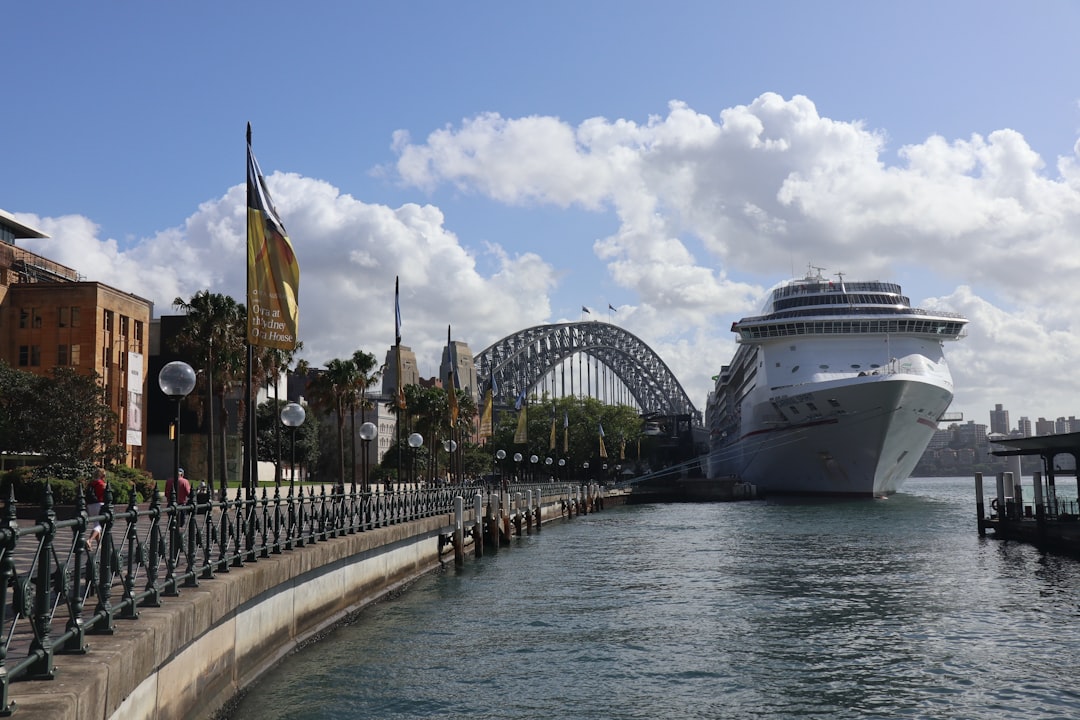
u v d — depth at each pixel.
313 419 127.94
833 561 52.78
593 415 184.50
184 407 102.75
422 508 45.62
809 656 26.98
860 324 113.50
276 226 27.17
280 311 27.00
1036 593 39.12
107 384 93.50
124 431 95.69
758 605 36.19
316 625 26.89
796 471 125.00
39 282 92.69
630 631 30.48
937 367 113.75
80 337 91.31
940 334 114.25
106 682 10.48
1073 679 24.33
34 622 9.79
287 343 27.16
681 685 23.66
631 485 164.50
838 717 21.05
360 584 32.25
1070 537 54.56
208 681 17.36
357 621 30.58
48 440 61.69
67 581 10.80
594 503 122.88
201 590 16.62
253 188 26.70
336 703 20.83
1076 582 42.34
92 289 91.75
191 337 64.62
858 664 25.97
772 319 117.69
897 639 29.45
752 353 129.38
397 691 22.16
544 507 90.31
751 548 61.62
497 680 23.73
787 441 119.88
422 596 37.75
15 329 91.75
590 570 48.34
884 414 105.94
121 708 11.86
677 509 122.00
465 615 33.06
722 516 101.31
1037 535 57.25
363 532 32.56
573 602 36.59
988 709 21.73
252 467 26.89
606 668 25.28
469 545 58.19
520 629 30.62
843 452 113.88
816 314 116.69
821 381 109.81
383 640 27.86
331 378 87.94
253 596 20.41
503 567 49.72
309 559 25.05
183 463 102.00
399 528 37.78
